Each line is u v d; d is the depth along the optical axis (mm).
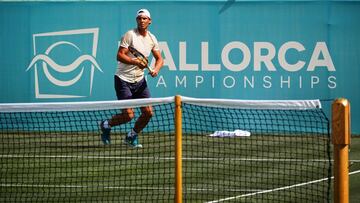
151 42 25922
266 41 31109
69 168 21094
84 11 31766
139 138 28609
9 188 18156
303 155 23203
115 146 25766
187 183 18578
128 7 31562
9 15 32031
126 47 25625
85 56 31875
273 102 14305
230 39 31188
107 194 17281
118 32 31672
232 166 21297
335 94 30875
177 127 14070
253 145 25938
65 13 31875
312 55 30922
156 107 29016
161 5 31359
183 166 21312
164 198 16750
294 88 31016
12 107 15828
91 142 27000
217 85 31312
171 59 31391
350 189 17641
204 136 28156
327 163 21578
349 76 30797
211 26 31250
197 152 24094
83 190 17812
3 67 32156
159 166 21359
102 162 22250
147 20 25672
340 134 12492
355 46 30688
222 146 25625
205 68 31312
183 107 28969
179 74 31359
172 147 25484
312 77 30953
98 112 27562
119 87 25938
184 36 31328
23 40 32062
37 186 18391
